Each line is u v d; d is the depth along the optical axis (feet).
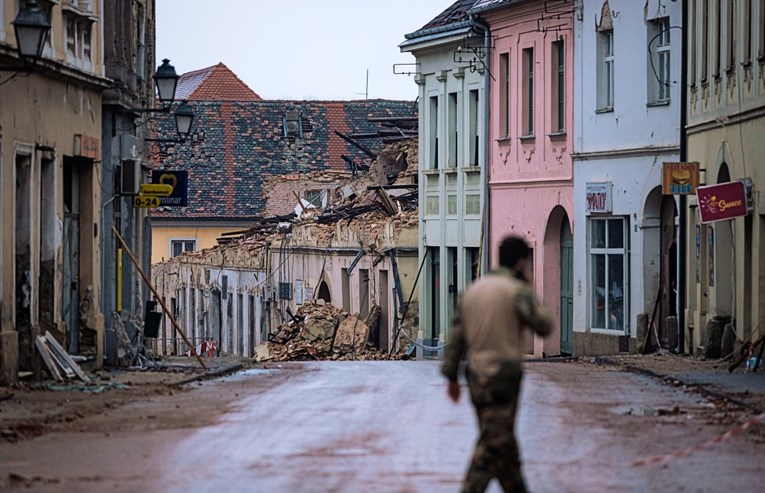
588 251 184.34
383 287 235.61
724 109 143.95
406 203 262.26
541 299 197.88
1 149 102.99
